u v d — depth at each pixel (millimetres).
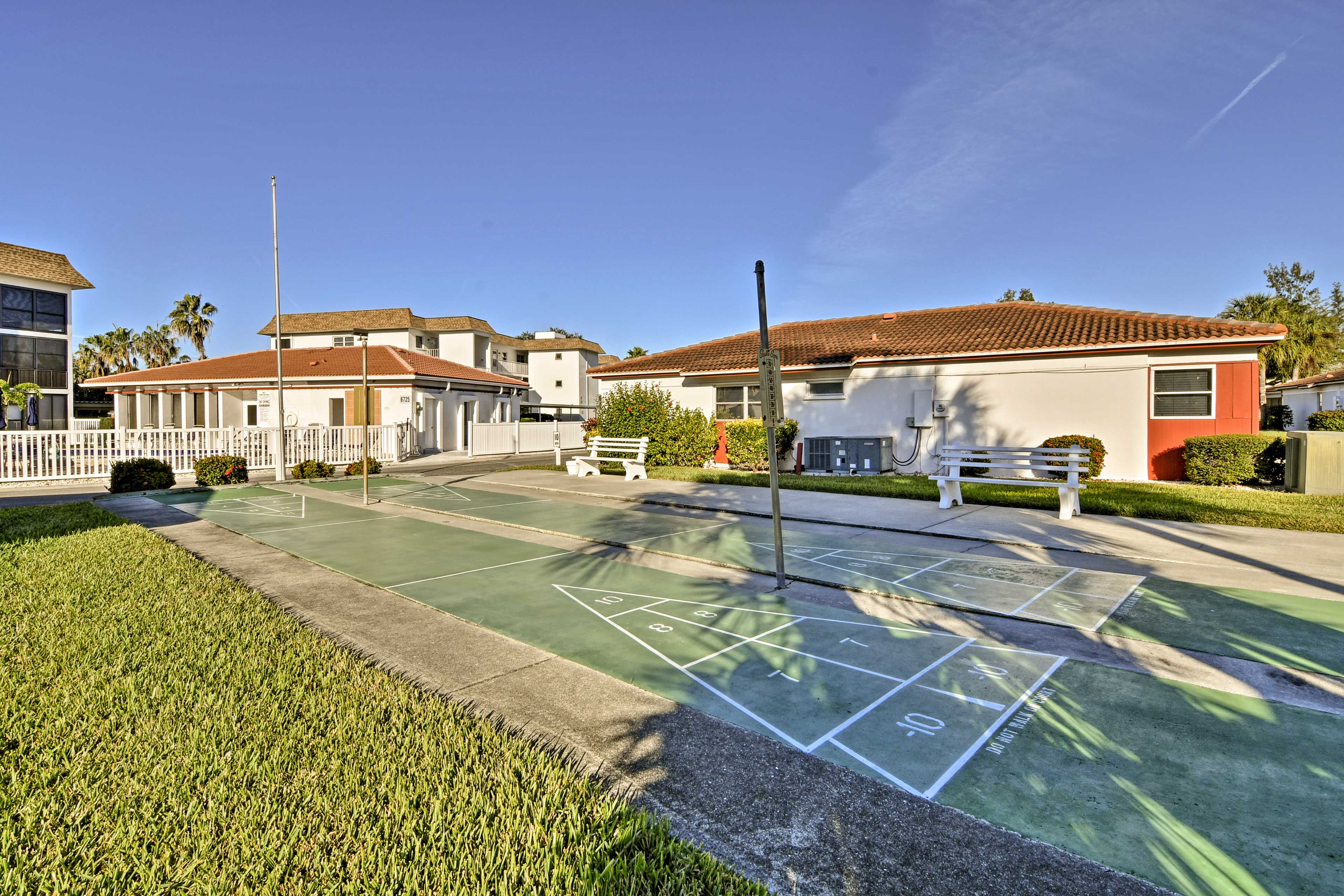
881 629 5367
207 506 12516
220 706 3637
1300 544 8133
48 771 2957
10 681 3898
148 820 2662
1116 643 4969
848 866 2537
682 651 4883
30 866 2387
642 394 19781
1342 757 3303
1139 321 16766
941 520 10164
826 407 18750
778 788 3074
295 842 2557
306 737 3344
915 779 3150
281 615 5434
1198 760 3291
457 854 2488
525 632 5293
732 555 8070
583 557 8086
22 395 31672
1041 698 4035
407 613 5789
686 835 2725
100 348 56562
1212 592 6246
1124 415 15469
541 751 3305
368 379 28922
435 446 30984
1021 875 2479
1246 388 14344
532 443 30828
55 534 8805
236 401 32125
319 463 17984
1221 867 2504
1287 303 35469
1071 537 8758
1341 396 26906
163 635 4746
